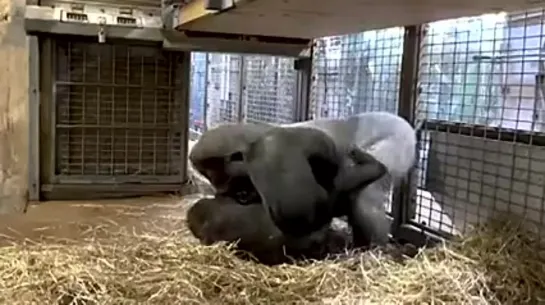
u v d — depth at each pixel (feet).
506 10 7.70
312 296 6.67
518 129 8.15
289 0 7.48
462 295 6.45
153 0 13.26
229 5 8.36
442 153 9.58
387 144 9.02
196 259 7.61
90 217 11.60
